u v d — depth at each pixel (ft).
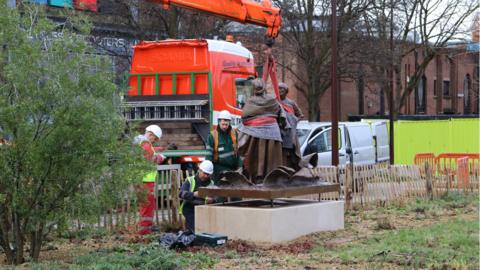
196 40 64.49
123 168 34.12
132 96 65.72
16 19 32.63
